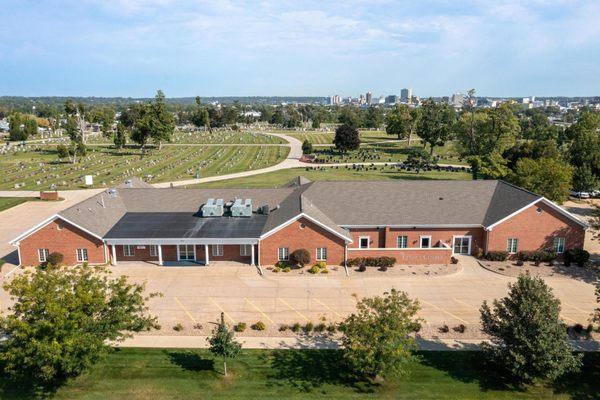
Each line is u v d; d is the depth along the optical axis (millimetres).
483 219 47531
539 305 25312
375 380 27281
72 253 45000
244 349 30562
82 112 158625
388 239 47406
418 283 41219
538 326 24859
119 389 26250
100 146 151000
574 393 26141
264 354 30031
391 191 50438
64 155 117625
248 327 33531
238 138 178750
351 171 102812
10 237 55219
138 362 28875
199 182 89812
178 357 29531
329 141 166875
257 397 25688
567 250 45688
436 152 140750
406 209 48344
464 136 110125
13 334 23766
